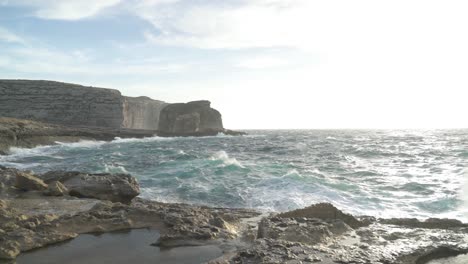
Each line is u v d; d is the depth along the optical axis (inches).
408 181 783.7
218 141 2650.1
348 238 349.4
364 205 582.6
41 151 1646.2
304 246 306.5
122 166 1004.6
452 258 310.5
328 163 1106.1
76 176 603.8
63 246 335.3
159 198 634.2
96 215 408.2
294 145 1962.4
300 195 627.8
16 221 371.6
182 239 351.3
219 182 734.5
